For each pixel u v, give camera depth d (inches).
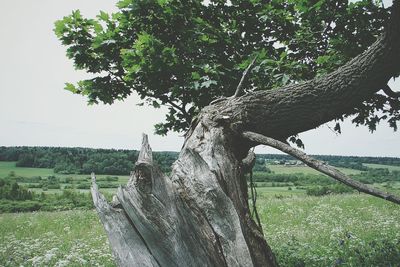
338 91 134.2
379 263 205.8
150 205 93.7
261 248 102.6
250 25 239.0
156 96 227.9
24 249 323.9
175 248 91.9
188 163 107.3
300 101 132.2
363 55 138.1
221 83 206.4
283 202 677.3
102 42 206.7
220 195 99.0
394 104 209.9
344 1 213.2
